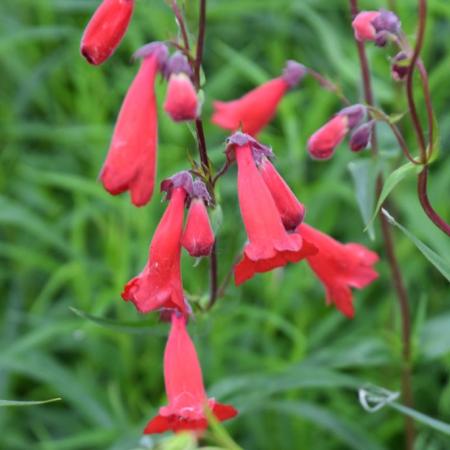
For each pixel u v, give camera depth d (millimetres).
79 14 9109
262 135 7453
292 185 7398
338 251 5281
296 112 8359
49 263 7352
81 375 7121
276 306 6938
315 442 6824
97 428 6773
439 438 6652
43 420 7203
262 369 6969
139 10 8250
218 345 6703
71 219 7492
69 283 7809
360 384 5875
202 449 3766
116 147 4203
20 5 9156
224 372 6969
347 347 6332
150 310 4355
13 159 8219
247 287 7383
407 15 7770
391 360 6270
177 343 4719
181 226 4457
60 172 8195
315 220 7387
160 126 7852
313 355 6316
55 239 7145
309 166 8055
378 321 7137
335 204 7492
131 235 7617
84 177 8195
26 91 8398
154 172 4266
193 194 4477
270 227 4398
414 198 7051
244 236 7074
